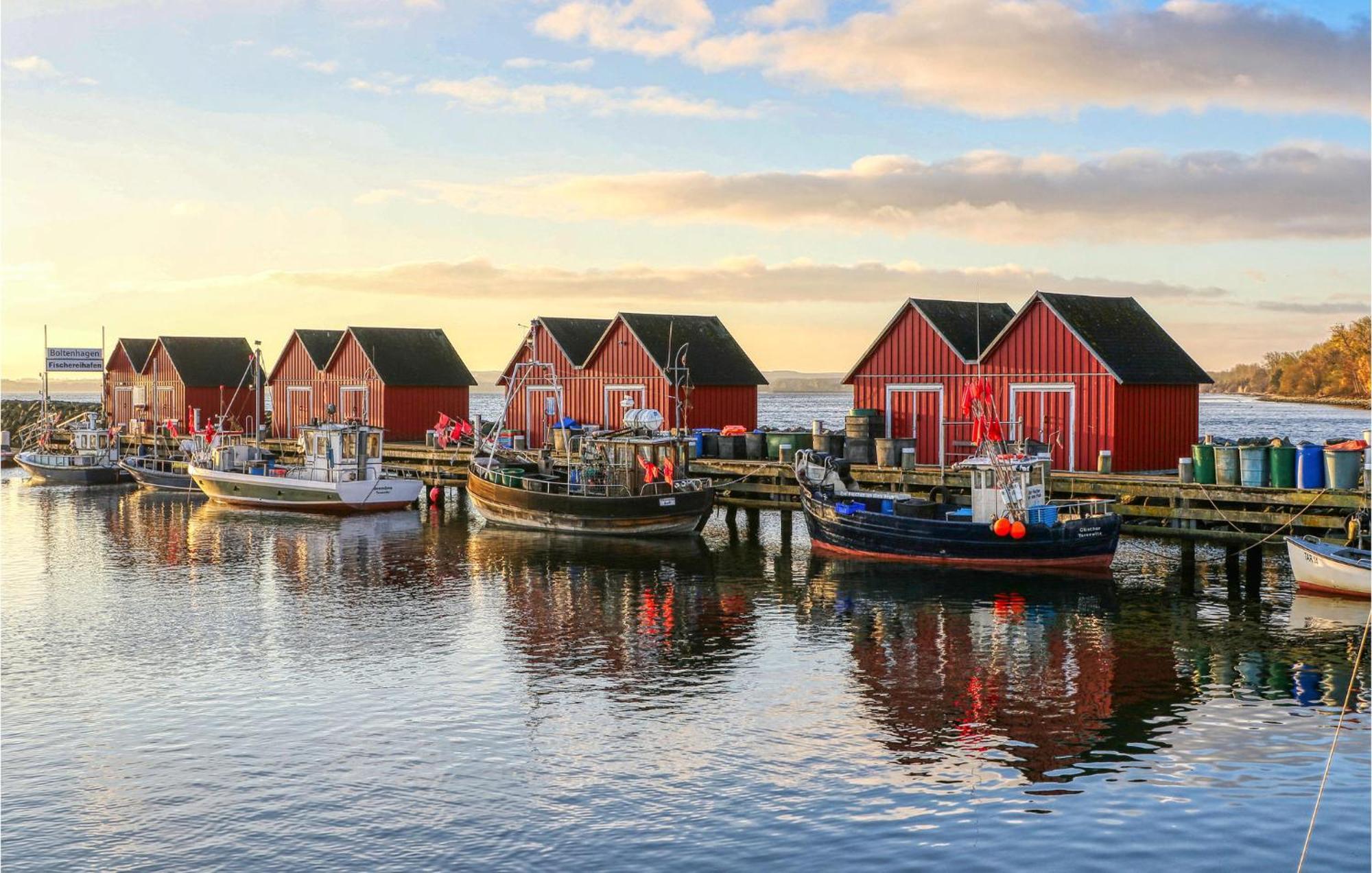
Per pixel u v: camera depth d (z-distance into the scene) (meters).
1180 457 40.66
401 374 62.19
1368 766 16.97
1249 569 30.67
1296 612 26.14
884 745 18.08
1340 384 152.00
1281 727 18.64
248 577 32.41
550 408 48.94
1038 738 18.27
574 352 54.47
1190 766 17.08
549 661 23.05
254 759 17.83
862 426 43.12
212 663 23.16
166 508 49.88
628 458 38.94
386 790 16.62
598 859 14.53
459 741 18.52
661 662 22.91
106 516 46.94
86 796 16.55
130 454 71.00
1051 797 16.08
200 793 16.59
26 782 17.06
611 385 52.50
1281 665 22.03
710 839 15.01
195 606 28.53
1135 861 14.30
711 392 51.91
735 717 19.50
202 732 19.06
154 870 14.48
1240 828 15.09
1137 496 35.16
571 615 27.05
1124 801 15.91
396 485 47.56
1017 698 20.28
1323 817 15.36
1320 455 32.12
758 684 21.30
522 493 40.44
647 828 15.35
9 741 18.70
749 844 14.87
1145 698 20.17
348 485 46.44
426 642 24.64
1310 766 17.02
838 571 31.77
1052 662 22.45
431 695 20.86
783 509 42.38
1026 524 30.78
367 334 63.50
